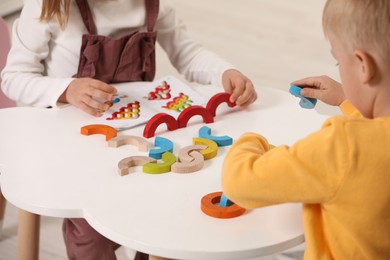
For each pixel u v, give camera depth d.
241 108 1.43
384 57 0.91
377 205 0.90
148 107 1.41
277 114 1.41
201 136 1.29
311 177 0.89
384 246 0.94
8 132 1.29
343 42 0.94
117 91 1.50
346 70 0.95
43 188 1.10
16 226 1.92
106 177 1.14
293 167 0.89
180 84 1.52
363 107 0.96
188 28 3.13
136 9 1.58
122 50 1.56
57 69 1.54
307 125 1.35
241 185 0.93
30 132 1.30
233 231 0.99
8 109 1.40
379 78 0.93
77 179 1.13
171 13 1.69
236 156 0.97
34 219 1.40
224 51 2.93
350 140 0.88
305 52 2.93
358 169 0.88
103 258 1.45
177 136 1.30
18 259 1.44
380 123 0.90
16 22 1.54
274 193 0.91
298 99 1.48
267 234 0.99
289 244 0.98
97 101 1.38
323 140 0.89
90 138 1.28
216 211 1.02
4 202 1.77
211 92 1.52
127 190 1.09
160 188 1.10
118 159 1.20
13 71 1.49
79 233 1.42
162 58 2.84
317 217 0.97
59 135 1.29
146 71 1.60
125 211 1.03
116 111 1.39
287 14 3.30
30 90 1.45
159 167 1.15
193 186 1.11
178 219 1.02
